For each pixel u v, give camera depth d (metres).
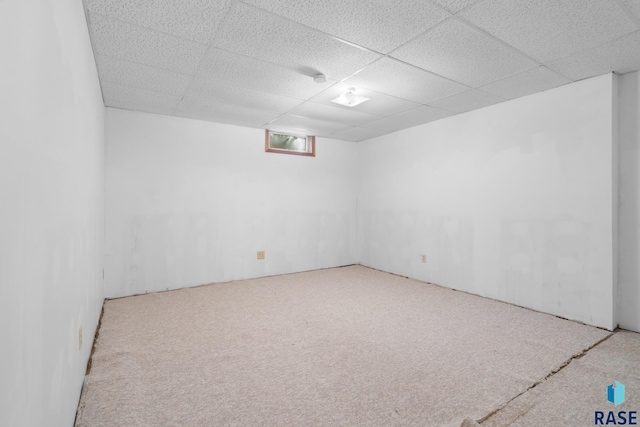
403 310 3.29
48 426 1.11
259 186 4.75
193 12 1.92
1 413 0.71
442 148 4.23
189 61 2.58
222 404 1.75
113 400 1.77
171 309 3.31
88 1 1.80
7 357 0.75
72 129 1.52
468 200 3.90
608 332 2.70
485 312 3.21
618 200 2.80
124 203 3.76
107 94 3.28
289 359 2.26
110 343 2.49
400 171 4.88
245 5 1.86
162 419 1.62
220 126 4.42
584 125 2.90
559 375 2.03
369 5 1.86
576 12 1.91
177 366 2.15
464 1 1.81
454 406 1.73
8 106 0.74
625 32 2.13
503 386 1.92
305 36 2.20
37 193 0.97
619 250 2.81
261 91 3.23
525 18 1.98
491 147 3.65
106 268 3.66
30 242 0.91
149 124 3.92
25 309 0.87
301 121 4.36
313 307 3.39
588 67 2.66
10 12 0.74
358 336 2.65
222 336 2.65
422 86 3.10
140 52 2.42
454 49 2.38
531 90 3.18
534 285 3.27
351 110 3.87
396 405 1.74
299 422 1.61
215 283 4.39
